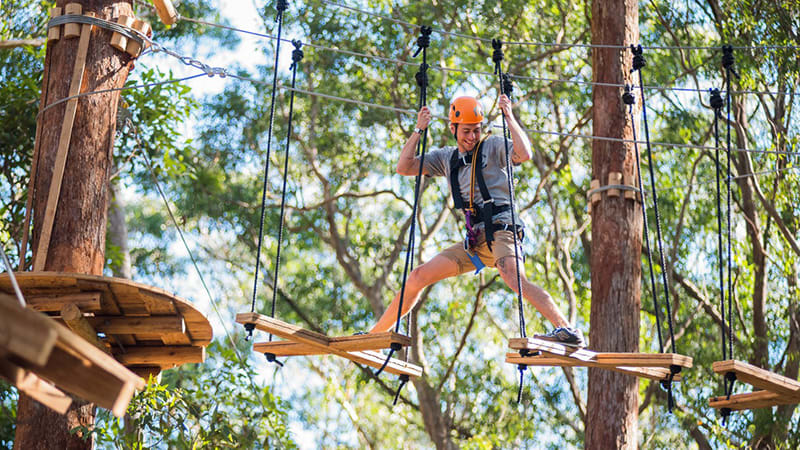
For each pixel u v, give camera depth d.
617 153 12.52
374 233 23.31
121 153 16.06
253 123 21.66
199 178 21.06
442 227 23.88
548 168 21.12
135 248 23.12
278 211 22.14
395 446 23.97
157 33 21.52
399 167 8.05
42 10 17.38
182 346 9.07
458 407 22.95
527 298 7.59
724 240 20.17
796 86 18.97
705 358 19.92
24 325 4.39
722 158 20.22
